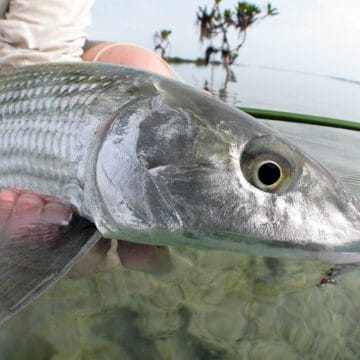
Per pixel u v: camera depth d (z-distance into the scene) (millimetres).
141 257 270
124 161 215
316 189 210
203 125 214
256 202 208
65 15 338
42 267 201
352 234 208
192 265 285
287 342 240
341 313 264
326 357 234
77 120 228
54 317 231
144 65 364
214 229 210
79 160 223
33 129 239
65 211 229
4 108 250
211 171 210
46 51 335
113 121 219
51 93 239
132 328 233
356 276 291
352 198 217
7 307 183
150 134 215
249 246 211
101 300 247
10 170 246
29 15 328
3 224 226
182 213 211
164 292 261
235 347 231
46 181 234
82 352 215
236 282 276
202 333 238
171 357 221
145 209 213
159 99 220
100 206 218
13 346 211
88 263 261
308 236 206
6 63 329
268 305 260
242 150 210
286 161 206
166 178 212
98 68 240
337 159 499
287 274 288
